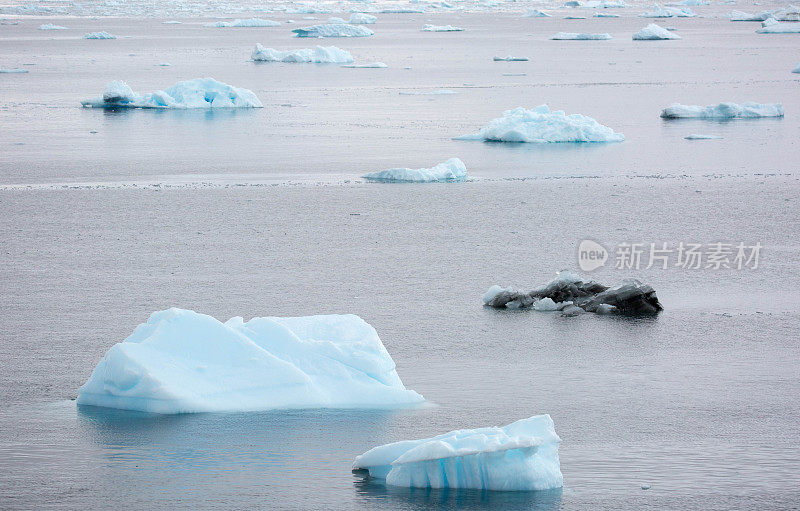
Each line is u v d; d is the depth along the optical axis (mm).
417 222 79750
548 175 102375
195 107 166000
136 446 36031
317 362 40906
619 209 84688
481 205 86688
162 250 70125
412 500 31891
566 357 47219
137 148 121875
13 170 105625
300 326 42562
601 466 34750
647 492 32594
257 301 56594
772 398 41812
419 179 98875
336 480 33406
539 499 31984
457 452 31938
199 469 34250
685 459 35406
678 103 164750
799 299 57781
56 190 94125
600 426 38594
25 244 72188
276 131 137375
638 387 43094
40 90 193250
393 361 44031
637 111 157000
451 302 56812
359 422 38406
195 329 40500
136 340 41062
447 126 142375
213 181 99125
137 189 94688
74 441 36500
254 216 82062
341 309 55031
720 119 146000
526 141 127000
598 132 126875
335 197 90500
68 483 33250
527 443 31969
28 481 33406
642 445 36719
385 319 53219
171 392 38844
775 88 188000
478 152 118875
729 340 50062
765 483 33406
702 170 104625
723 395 42188
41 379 43625
